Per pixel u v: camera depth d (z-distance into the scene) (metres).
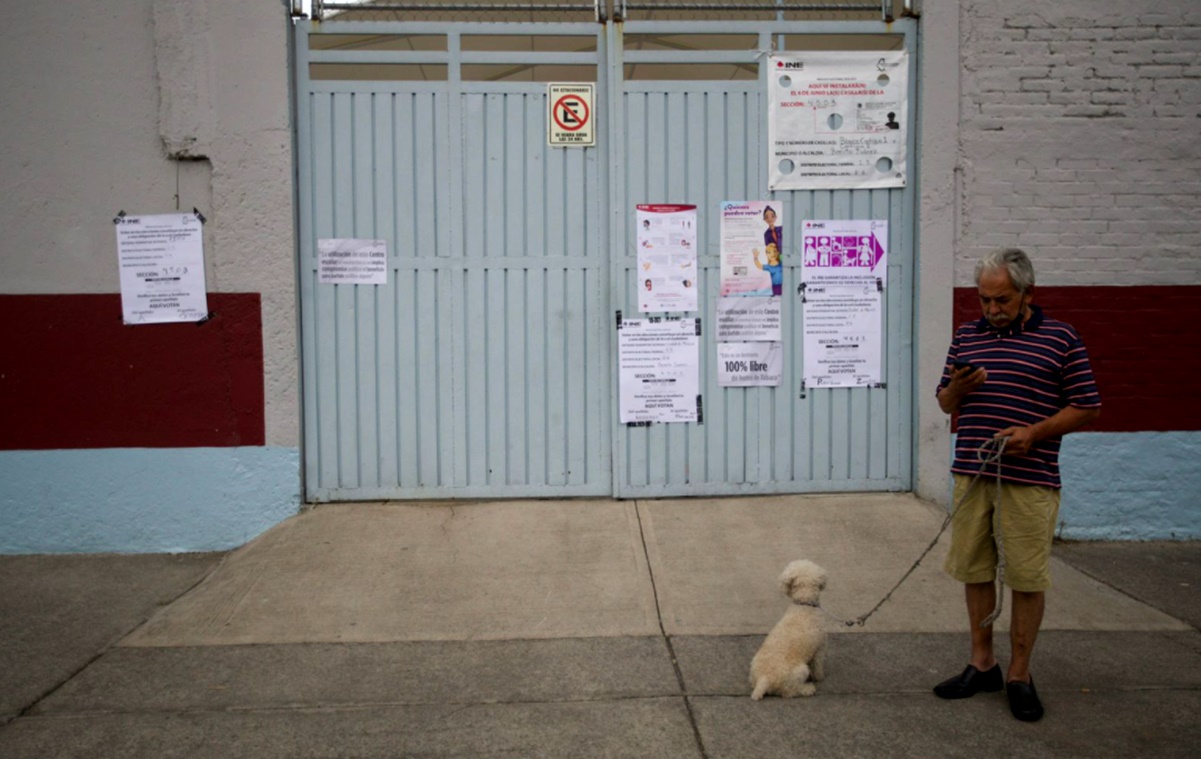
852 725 3.96
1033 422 4.03
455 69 6.16
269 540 5.86
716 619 4.95
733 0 6.30
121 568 5.80
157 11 5.86
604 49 6.20
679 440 6.29
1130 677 4.39
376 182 6.16
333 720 4.02
